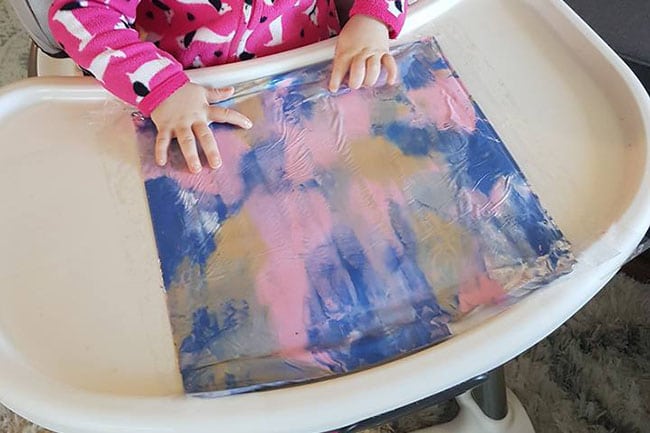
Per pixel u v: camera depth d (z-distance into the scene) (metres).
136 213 0.57
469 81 0.65
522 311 0.50
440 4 0.70
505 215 0.55
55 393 0.47
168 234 0.56
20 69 1.33
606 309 1.07
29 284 0.53
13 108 0.64
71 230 0.56
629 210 0.55
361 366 0.49
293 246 0.54
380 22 0.68
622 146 0.59
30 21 0.69
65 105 0.65
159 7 0.74
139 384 0.48
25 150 0.62
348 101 0.64
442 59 0.67
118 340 0.50
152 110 0.63
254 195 0.58
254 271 0.53
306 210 0.56
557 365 1.03
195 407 0.46
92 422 0.46
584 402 1.00
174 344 0.50
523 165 0.58
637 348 1.04
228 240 0.55
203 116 0.62
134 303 0.52
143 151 0.61
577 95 0.63
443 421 0.98
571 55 0.65
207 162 0.60
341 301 0.51
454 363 0.48
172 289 0.53
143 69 0.64
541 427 0.98
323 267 0.53
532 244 0.54
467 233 0.54
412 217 0.56
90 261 0.55
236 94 0.65
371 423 0.58
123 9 0.68
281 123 0.62
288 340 0.50
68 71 0.79
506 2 0.70
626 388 1.01
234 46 0.76
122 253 0.55
